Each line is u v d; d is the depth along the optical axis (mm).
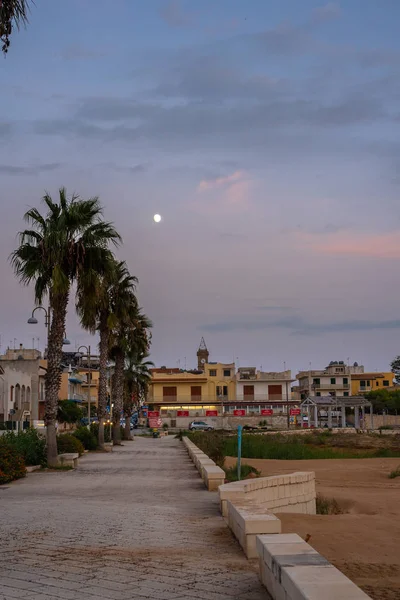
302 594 4309
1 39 11047
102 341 41812
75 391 94188
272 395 111438
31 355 95688
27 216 26938
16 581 6738
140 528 10430
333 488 26250
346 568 8734
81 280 27156
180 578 6824
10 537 9602
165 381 112688
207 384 112375
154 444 53156
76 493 16734
